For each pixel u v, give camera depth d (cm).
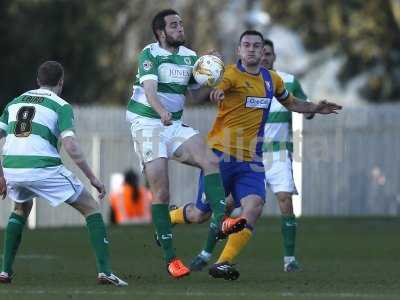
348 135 8562
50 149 3288
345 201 8569
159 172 3509
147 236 5931
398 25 12081
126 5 11725
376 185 8625
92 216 3319
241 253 5075
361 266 4344
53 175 3275
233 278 3550
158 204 3522
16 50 11112
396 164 8619
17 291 3100
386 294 3086
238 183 3741
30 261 4378
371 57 12194
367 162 8600
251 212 3662
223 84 3697
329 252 5191
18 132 3284
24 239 5688
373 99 12838
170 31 3547
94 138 8044
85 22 11525
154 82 3488
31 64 11194
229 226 3434
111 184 8031
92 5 11562
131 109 3588
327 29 12244
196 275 3766
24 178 3262
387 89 12588
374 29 12069
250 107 3744
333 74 13762
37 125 3275
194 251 5141
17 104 3322
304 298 2944
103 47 11644
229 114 3753
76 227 6925
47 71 3341
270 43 4316
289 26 12275
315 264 4459
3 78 11062
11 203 7575
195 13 11669
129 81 11662
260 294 3044
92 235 3309
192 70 3594
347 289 3259
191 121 8356
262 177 3747
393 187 8631
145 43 11675
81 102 11650
